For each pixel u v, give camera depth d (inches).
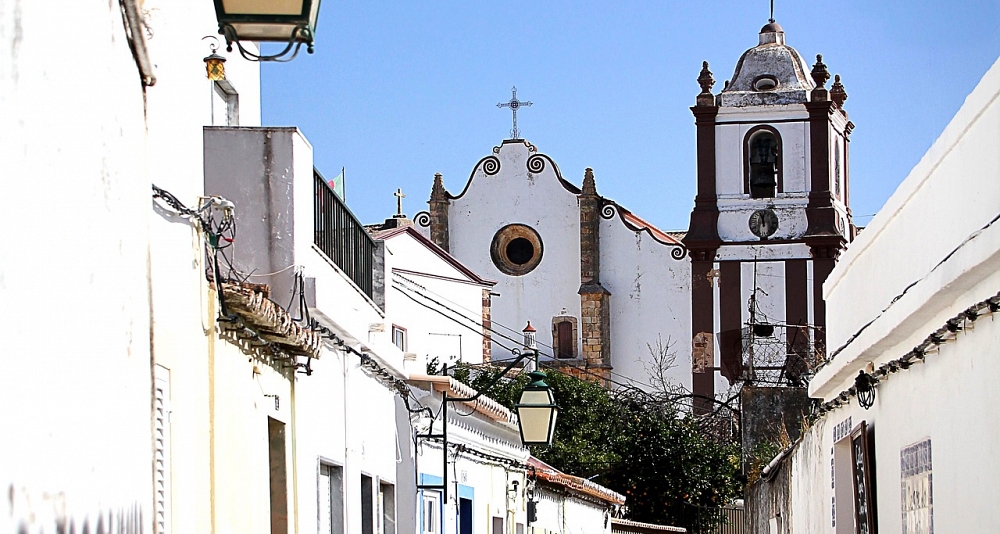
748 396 1069.1
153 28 334.6
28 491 177.6
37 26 184.1
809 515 673.0
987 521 327.9
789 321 2491.4
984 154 336.2
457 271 2130.9
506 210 2748.5
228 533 399.2
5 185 169.3
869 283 520.7
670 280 2652.6
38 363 184.2
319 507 546.6
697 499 1831.9
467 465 831.7
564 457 1806.1
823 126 2504.9
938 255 392.2
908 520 434.0
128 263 254.4
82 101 210.1
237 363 415.8
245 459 424.8
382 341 671.8
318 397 538.3
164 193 334.3
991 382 325.4
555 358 2669.8
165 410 336.5
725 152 2549.2
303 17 326.3
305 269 502.0
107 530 229.8
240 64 559.8
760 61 2564.0
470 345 2135.8
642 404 1934.1
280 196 487.2
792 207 2513.5
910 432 430.6
